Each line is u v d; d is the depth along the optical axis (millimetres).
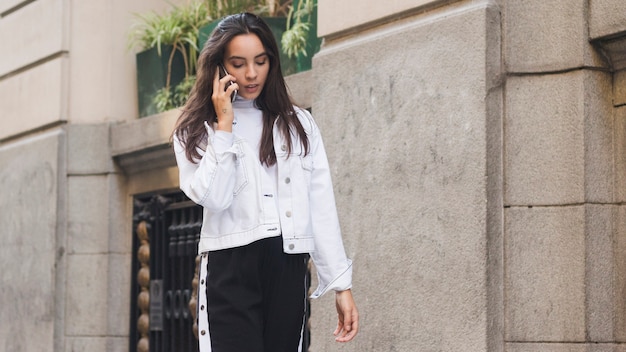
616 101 4699
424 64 5215
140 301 8094
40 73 8734
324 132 5820
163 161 7859
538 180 4781
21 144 8938
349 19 5766
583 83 4645
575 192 4641
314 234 3863
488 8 4918
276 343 3775
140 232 8125
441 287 5031
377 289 5402
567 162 4684
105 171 8352
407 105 5297
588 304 4570
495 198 4875
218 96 3689
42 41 8711
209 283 3744
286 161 3803
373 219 5453
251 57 3703
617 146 4695
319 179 3891
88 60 8492
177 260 7836
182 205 7688
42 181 8586
